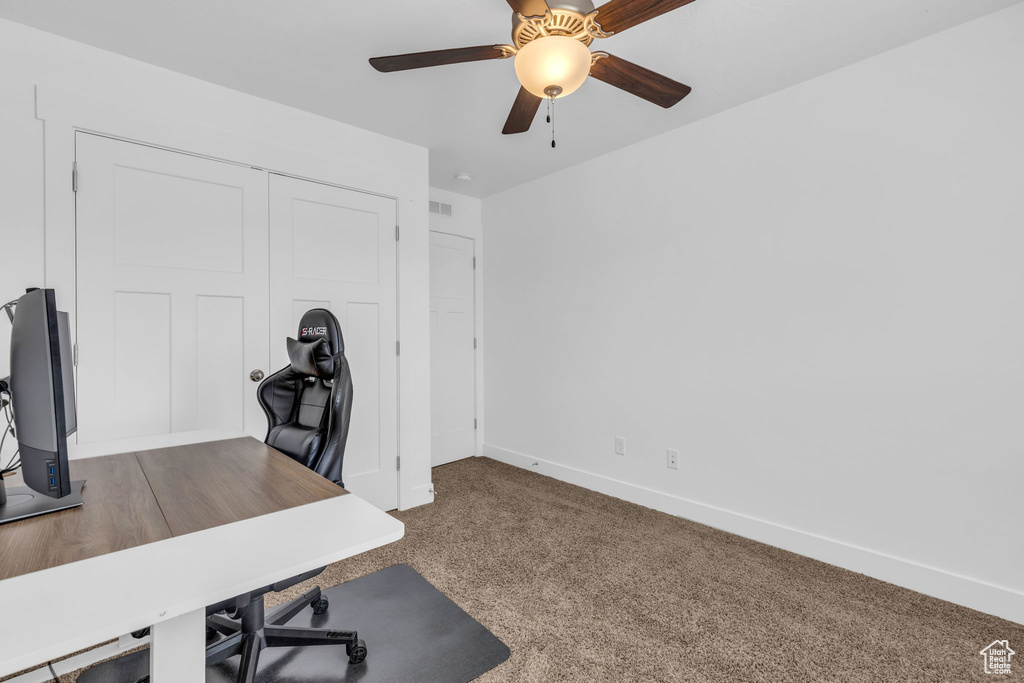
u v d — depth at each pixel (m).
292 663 1.51
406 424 2.94
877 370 2.04
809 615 1.77
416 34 1.87
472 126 2.72
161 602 0.66
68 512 0.99
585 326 3.30
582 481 3.31
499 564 2.17
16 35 1.79
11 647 0.56
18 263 1.78
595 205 3.21
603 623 1.72
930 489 1.91
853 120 2.09
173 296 2.13
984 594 1.78
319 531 0.90
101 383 1.95
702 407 2.66
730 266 2.52
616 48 1.95
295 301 2.51
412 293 2.99
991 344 1.78
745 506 2.48
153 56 2.02
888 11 1.73
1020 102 1.71
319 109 2.50
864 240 2.07
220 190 2.27
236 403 2.31
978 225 1.80
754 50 1.97
